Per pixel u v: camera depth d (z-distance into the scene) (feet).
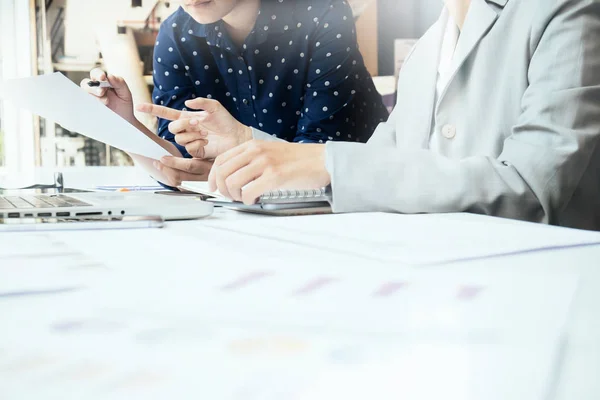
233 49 5.82
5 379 0.44
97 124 3.04
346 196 1.98
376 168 2.01
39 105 3.12
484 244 1.14
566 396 0.42
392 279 0.83
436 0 5.91
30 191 3.44
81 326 0.59
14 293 0.72
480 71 3.03
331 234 1.33
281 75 5.89
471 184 2.01
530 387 0.44
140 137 3.05
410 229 1.42
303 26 5.77
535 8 2.80
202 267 0.92
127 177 5.83
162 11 6.17
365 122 6.07
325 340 0.55
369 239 1.24
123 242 1.22
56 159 6.69
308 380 0.45
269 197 2.23
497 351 0.52
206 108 3.90
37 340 0.54
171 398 0.41
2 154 6.58
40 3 6.46
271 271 0.89
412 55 3.83
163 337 0.55
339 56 5.82
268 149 2.24
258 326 0.59
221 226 1.53
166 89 6.05
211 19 5.76
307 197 2.28
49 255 1.03
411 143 3.60
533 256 1.04
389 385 0.44
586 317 0.63
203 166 3.84
